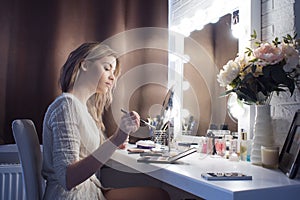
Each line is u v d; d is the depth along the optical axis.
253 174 0.93
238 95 1.17
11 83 1.69
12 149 1.72
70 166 0.87
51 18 1.77
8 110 1.67
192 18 1.91
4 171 1.59
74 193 0.96
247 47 1.26
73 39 1.79
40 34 1.75
